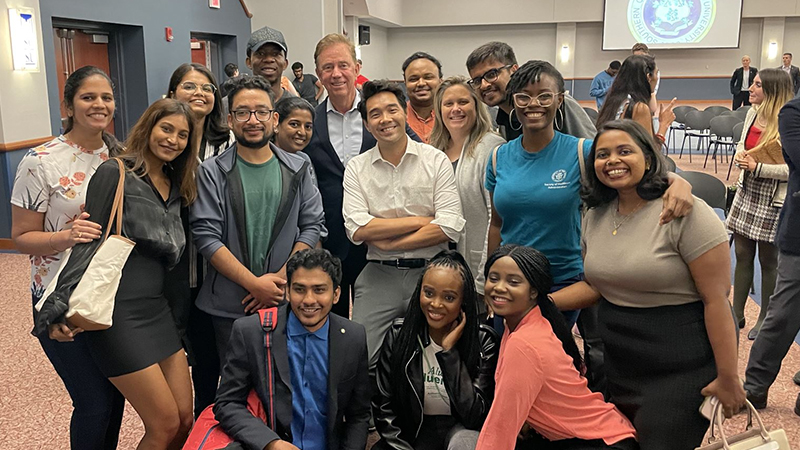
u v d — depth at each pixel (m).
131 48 7.67
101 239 1.89
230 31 9.77
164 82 8.09
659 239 1.82
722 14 15.26
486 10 16.45
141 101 7.77
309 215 2.46
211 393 2.59
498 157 2.45
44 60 5.95
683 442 1.90
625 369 1.98
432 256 2.54
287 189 2.36
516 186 2.31
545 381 1.87
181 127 2.03
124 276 1.96
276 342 2.11
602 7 15.89
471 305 2.18
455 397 2.15
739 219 3.55
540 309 2.01
